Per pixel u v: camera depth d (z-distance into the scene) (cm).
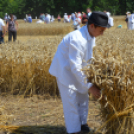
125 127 275
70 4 5416
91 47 270
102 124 303
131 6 5388
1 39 838
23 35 1533
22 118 374
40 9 5597
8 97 430
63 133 332
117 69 259
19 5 5669
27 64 446
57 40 573
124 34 690
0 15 5638
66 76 275
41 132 335
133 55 291
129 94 260
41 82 445
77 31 266
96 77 260
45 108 403
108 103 273
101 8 5309
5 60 449
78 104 312
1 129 344
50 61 442
